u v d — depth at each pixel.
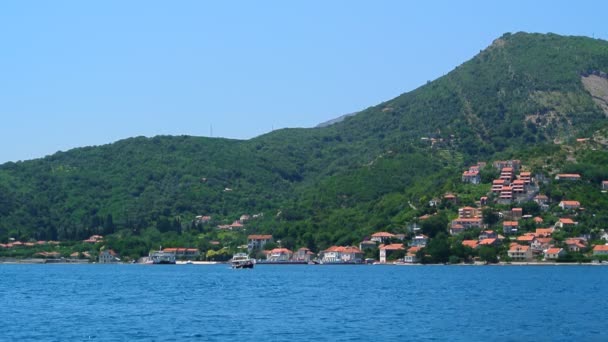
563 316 172.25
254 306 199.25
